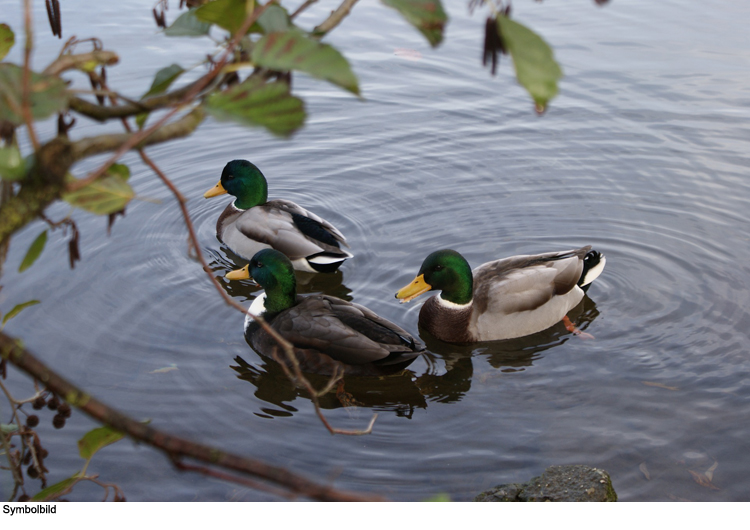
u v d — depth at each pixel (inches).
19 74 39.2
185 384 246.2
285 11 45.1
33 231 331.3
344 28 514.0
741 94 442.9
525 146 403.5
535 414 233.8
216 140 422.9
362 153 402.9
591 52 490.6
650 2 561.3
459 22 520.1
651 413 230.8
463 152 399.5
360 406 240.5
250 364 259.4
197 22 51.5
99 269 309.4
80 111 42.4
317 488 36.6
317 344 257.6
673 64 476.4
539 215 346.0
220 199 383.6
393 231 339.6
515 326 275.9
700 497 195.0
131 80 435.8
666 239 326.6
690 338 267.7
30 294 288.5
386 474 207.6
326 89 463.8
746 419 225.6
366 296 301.6
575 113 432.1
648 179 370.6
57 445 213.8
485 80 467.8
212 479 202.4
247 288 308.2
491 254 321.4
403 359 252.7
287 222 331.3
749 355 256.1
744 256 312.2
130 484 200.1
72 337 266.1
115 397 237.5
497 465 210.8
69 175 40.3
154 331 273.4
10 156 37.9
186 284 305.6
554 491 191.6
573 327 280.4
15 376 245.3
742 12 541.3
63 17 497.0
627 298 294.0
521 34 31.8
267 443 220.2
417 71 475.8
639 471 205.9
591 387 245.8
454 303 277.7
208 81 40.6
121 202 42.1
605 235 331.3
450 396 245.3
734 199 352.5
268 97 36.0
